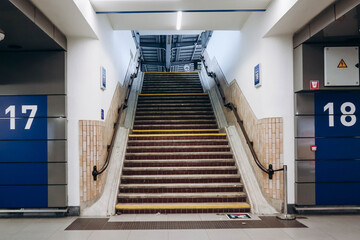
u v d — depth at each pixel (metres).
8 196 4.48
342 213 4.58
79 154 4.53
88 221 4.18
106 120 5.27
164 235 3.57
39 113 4.54
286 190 4.38
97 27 4.62
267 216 4.39
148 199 4.80
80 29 4.30
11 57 4.55
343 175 4.57
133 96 8.84
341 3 3.43
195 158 5.96
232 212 4.61
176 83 10.60
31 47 4.41
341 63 4.42
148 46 14.31
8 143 4.52
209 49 10.54
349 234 3.59
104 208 4.53
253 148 5.26
